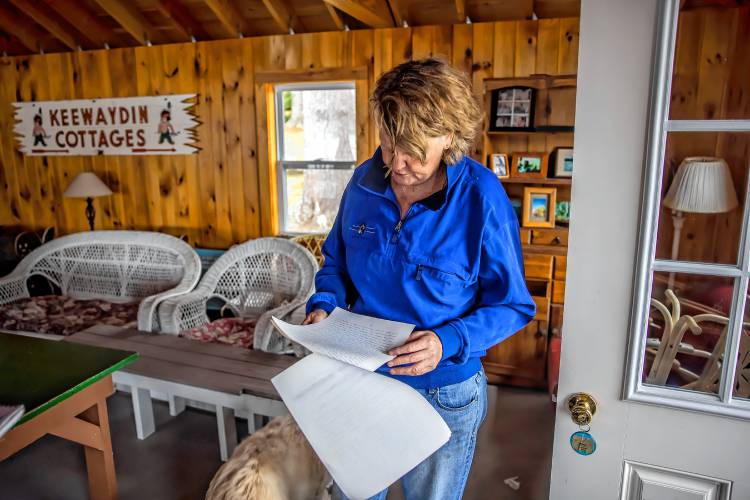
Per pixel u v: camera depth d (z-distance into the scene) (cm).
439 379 117
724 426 105
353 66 349
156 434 266
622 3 94
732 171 98
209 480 229
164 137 404
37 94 431
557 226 320
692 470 110
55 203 450
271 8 332
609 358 110
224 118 386
